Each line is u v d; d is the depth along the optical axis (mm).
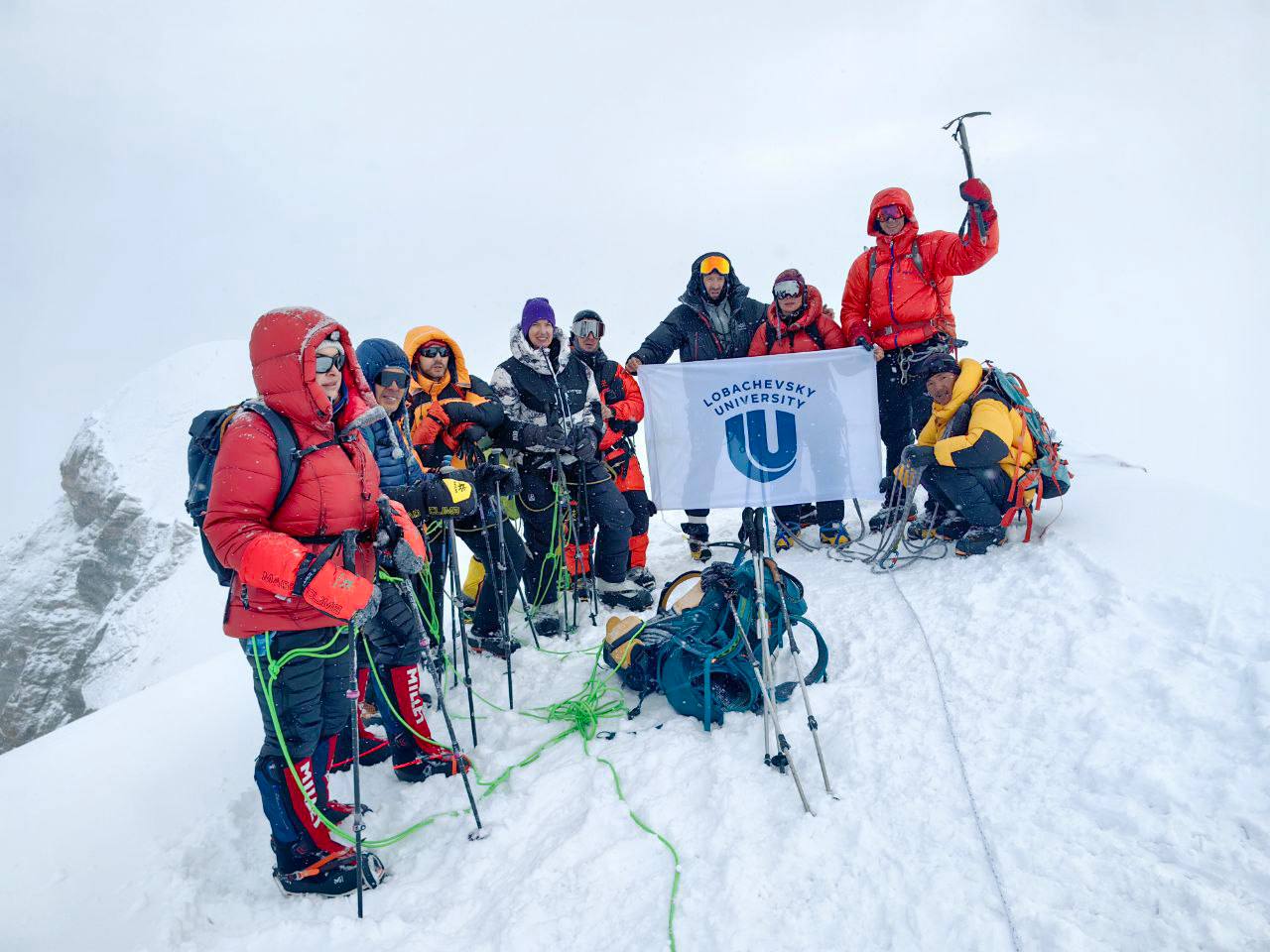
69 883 3244
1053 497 4828
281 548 2564
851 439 4742
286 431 2701
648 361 5590
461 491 3617
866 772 3029
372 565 3049
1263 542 3963
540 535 5109
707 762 3305
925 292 5449
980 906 2322
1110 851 2418
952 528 5074
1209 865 2291
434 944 2654
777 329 5633
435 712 4258
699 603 3992
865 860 2605
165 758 4121
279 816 2938
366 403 2986
